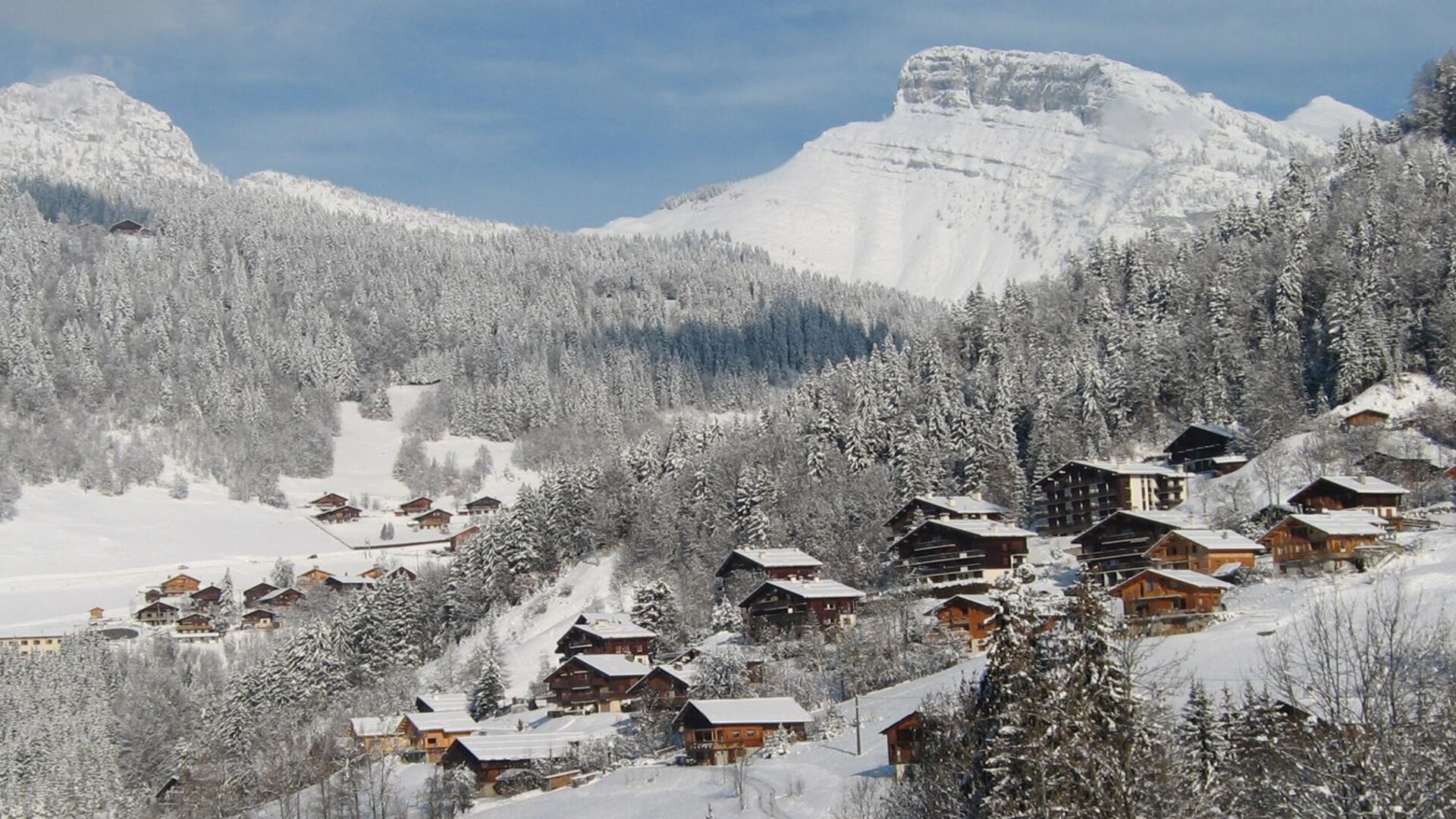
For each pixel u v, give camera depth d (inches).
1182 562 5433.1
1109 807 1710.1
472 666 7027.6
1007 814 1850.4
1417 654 1535.4
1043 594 2439.7
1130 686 1820.9
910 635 5388.8
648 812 4008.4
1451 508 5836.6
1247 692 2127.2
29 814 6289.4
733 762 4441.4
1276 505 6102.4
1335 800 1381.6
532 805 4530.0
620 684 5885.8
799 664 5516.7
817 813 3538.4
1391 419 7047.2
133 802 6481.3
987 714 2097.7
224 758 6166.3
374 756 5610.2
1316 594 4426.7
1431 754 1378.0
